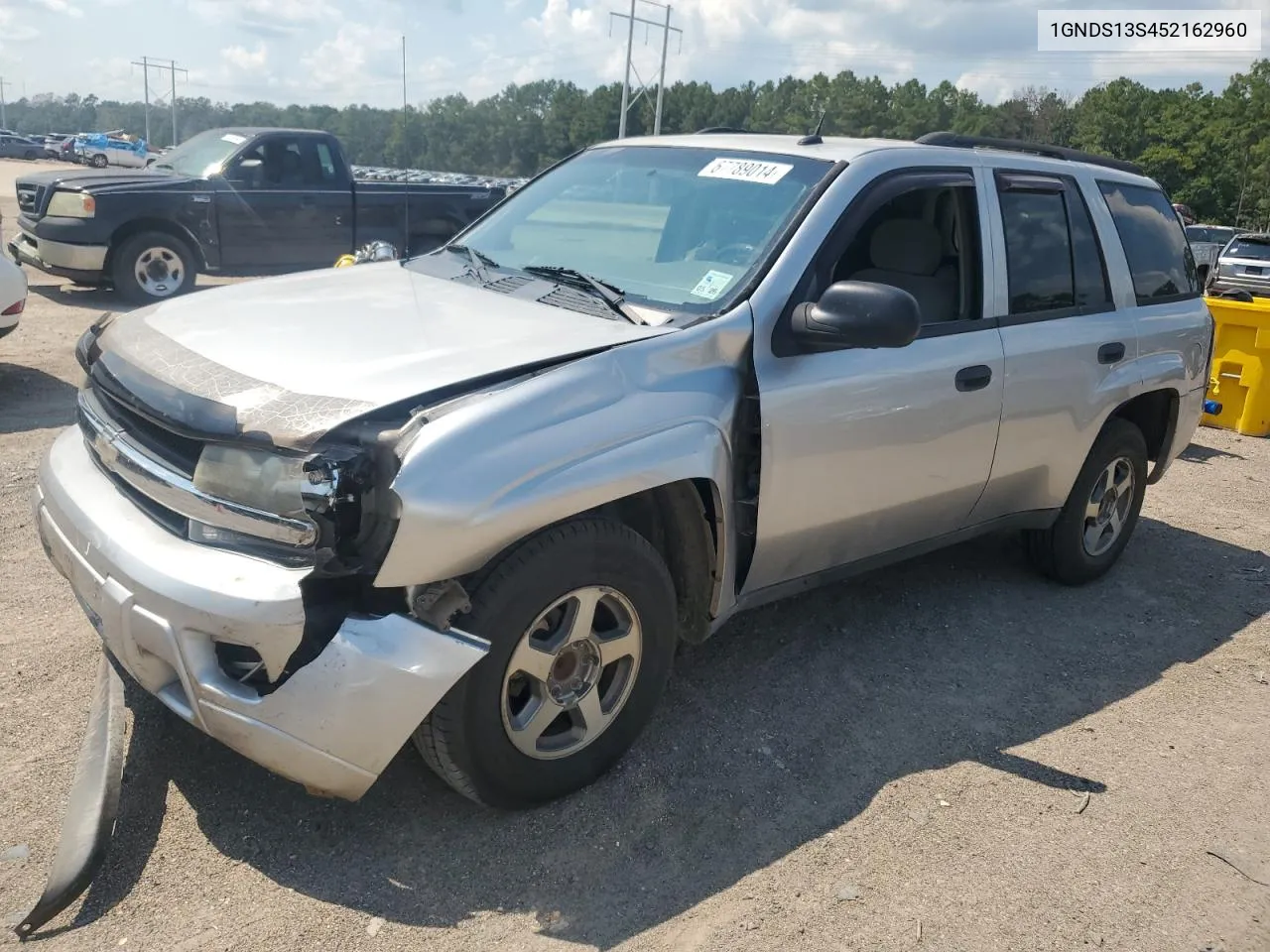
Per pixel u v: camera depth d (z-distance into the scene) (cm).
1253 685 414
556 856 275
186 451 259
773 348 319
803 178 355
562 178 427
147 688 264
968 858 290
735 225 348
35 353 827
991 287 397
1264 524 638
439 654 245
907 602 462
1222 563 559
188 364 273
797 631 422
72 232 1023
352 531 235
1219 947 264
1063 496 458
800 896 268
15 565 420
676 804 302
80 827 253
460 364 268
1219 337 899
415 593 249
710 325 306
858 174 354
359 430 240
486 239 407
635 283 341
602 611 296
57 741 304
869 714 363
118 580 253
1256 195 7419
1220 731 374
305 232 1148
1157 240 506
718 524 312
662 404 290
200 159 1135
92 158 5581
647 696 307
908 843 294
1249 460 800
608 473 270
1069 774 337
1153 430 521
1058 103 8275
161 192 1058
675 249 352
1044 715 375
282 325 299
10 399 683
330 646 238
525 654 269
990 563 521
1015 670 407
